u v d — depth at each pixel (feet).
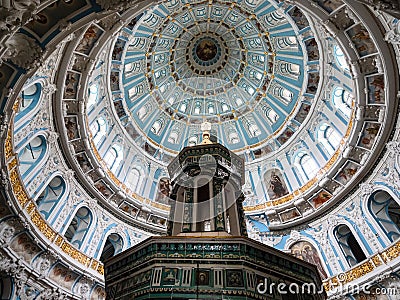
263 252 32.09
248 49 110.11
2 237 50.14
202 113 111.34
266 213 82.94
